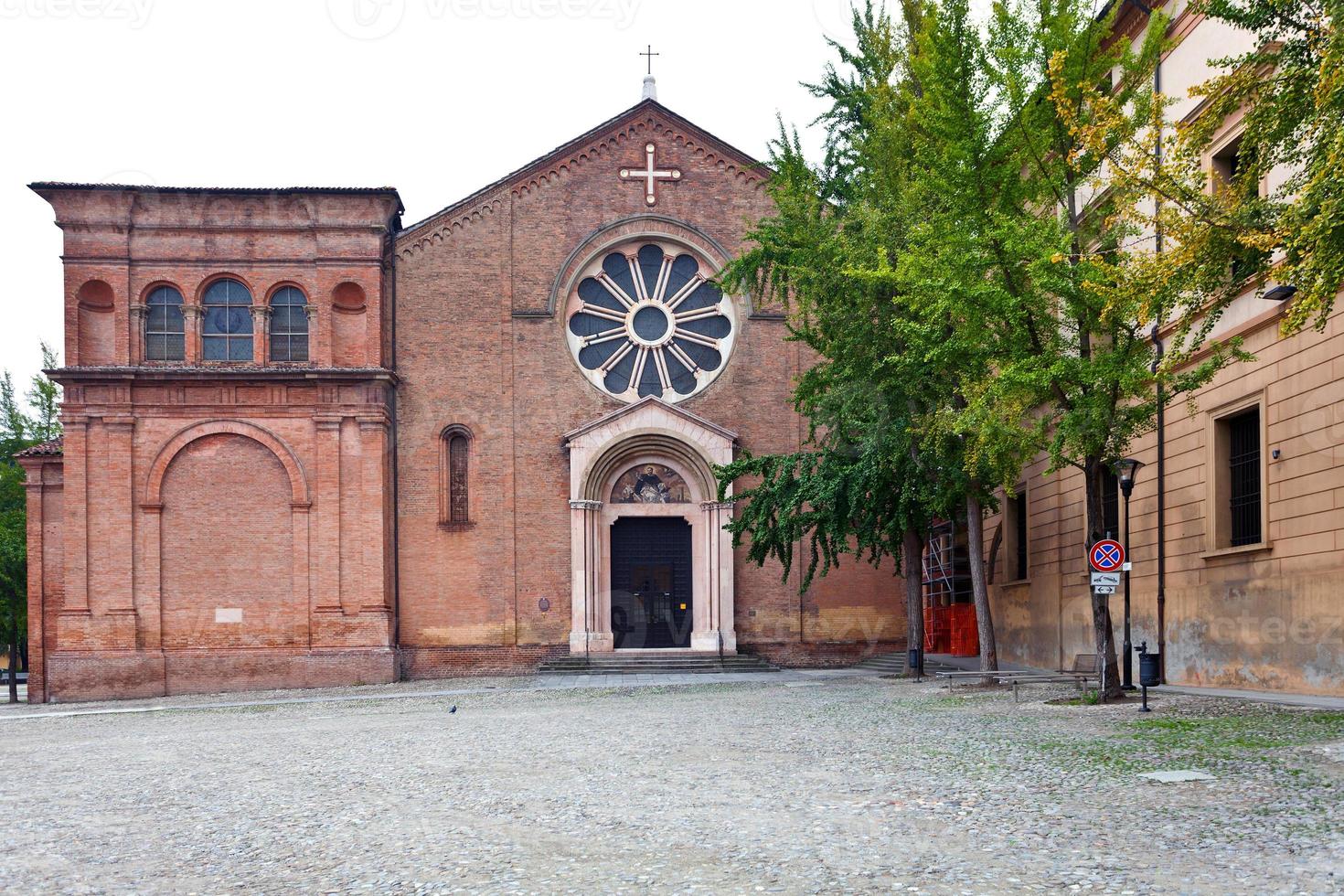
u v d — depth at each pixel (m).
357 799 11.86
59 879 8.56
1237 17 14.39
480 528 36.84
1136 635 25.22
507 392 37.44
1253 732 14.26
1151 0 24.17
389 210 36.72
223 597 35.00
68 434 34.97
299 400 35.75
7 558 43.56
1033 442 19.66
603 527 37.50
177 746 18.66
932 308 20.47
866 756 13.79
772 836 9.12
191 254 36.34
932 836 8.92
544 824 10.02
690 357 38.81
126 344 35.72
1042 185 20.64
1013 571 34.16
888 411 26.02
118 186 35.75
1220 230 14.74
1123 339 19.34
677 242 38.94
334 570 35.09
